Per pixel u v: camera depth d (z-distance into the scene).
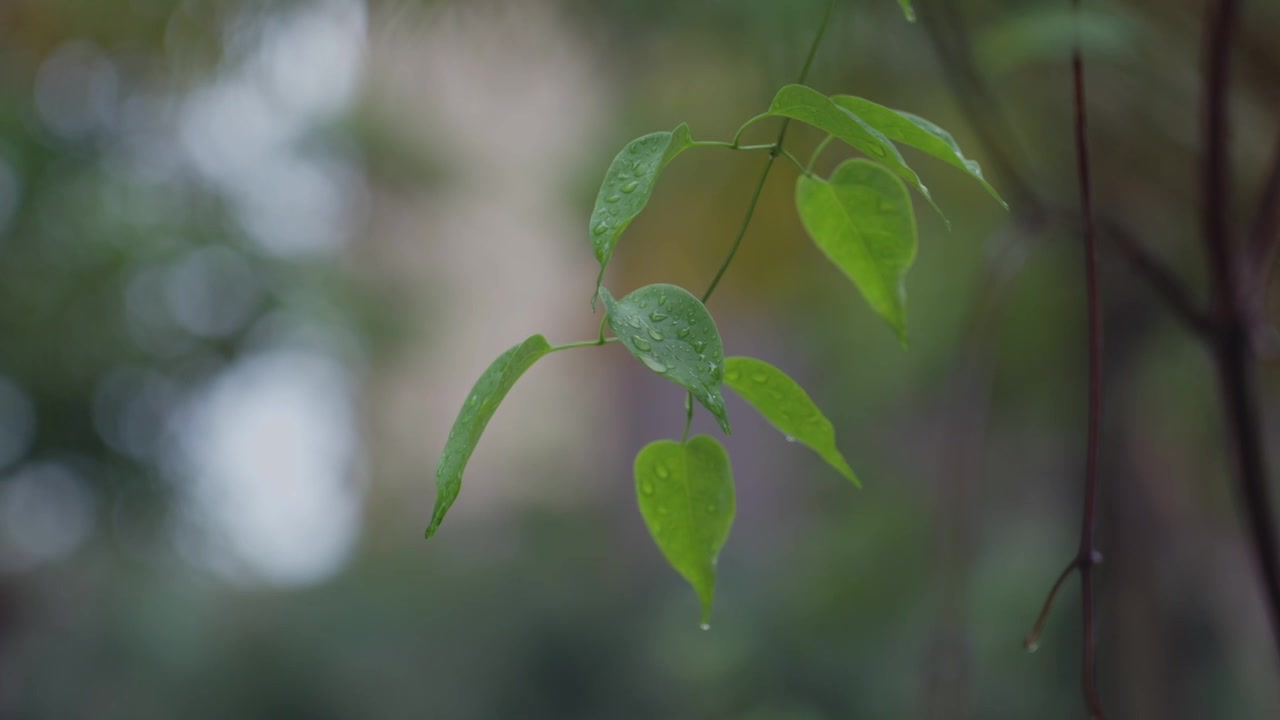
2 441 2.86
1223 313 1.17
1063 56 1.29
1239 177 1.56
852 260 0.97
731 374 0.92
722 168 1.74
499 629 5.00
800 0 1.27
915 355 2.92
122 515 3.02
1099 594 2.59
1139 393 2.53
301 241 3.34
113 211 2.85
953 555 1.50
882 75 1.54
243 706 4.57
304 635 4.84
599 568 5.38
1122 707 2.53
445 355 5.40
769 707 3.15
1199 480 2.67
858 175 0.96
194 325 3.02
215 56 1.62
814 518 3.77
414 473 5.64
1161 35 1.47
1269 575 1.15
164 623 4.36
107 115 2.61
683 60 1.59
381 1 1.47
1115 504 2.56
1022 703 3.17
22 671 3.90
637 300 0.86
